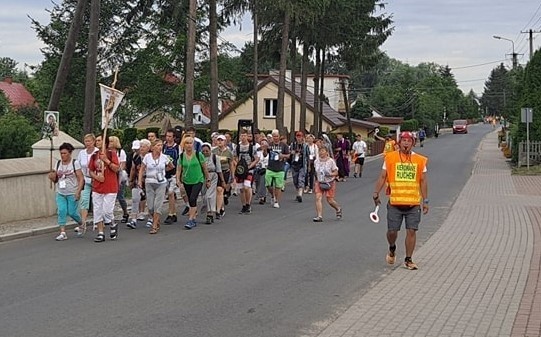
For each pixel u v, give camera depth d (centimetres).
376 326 746
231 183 1841
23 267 1058
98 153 1322
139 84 4931
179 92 4691
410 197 1061
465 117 16150
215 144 1847
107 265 1077
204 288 923
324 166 1656
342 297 885
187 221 1625
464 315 792
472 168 3875
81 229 1406
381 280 992
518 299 872
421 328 738
